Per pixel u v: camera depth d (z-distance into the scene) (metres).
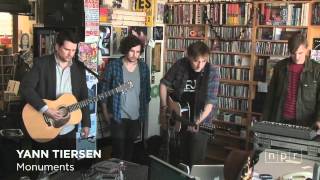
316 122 3.04
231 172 1.67
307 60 3.28
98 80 3.92
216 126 5.17
